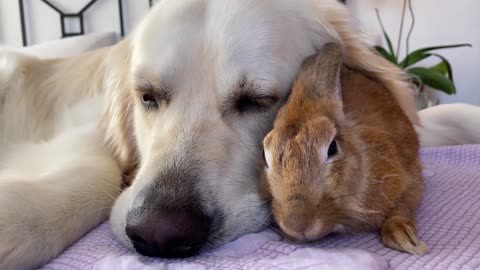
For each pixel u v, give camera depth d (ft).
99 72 2.47
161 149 1.69
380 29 5.06
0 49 2.77
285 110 1.47
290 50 1.81
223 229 1.55
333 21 2.01
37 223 1.60
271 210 1.50
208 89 1.74
